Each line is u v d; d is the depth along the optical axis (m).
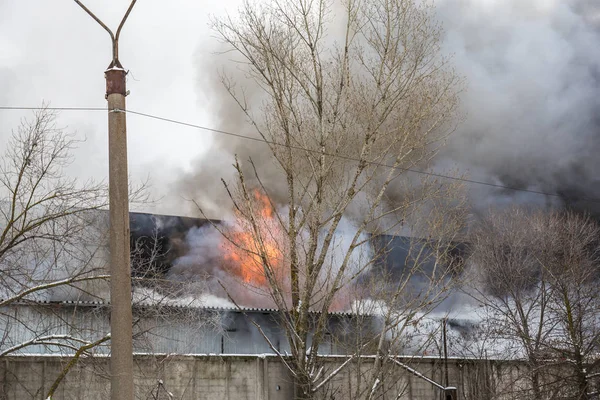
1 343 20.47
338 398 24.91
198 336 26.77
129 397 9.81
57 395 21.92
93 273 22.47
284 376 24.73
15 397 21.59
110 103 10.45
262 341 29.00
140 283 23.70
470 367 29.06
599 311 31.78
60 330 23.66
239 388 24.09
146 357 23.02
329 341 27.78
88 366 21.70
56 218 20.42
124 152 10.35
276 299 21.08
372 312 26.09
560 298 31.84
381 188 22.14
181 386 23.34
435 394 27.77
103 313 24.48
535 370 27.86
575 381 27.36
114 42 10.73
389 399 26.34
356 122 22.08
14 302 20.88
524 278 35.38
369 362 25.67
